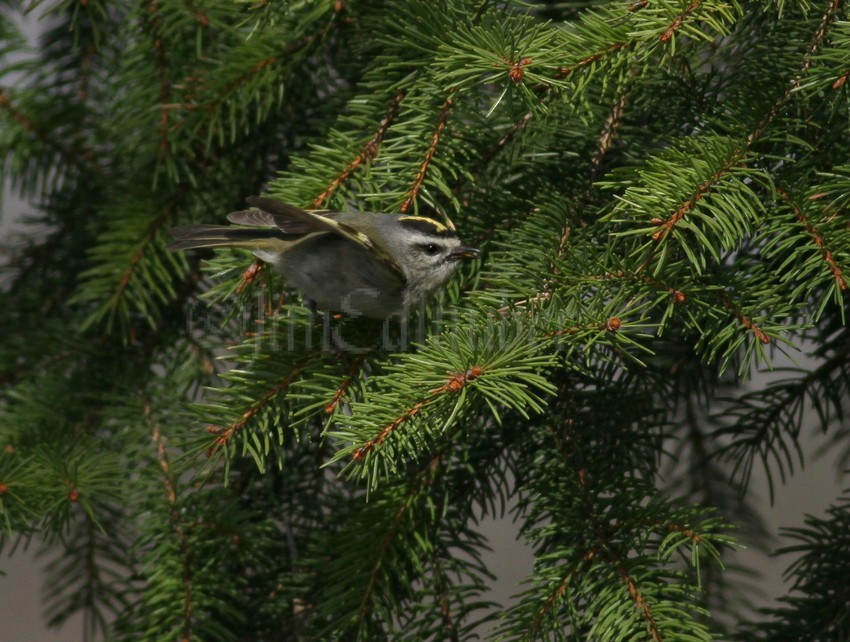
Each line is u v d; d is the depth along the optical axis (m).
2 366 8.57
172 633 6.54
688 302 5.77
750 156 5.83
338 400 6.26
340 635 6.39
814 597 6.87
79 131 8.83
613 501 6.23
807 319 6.87
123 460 7.52
